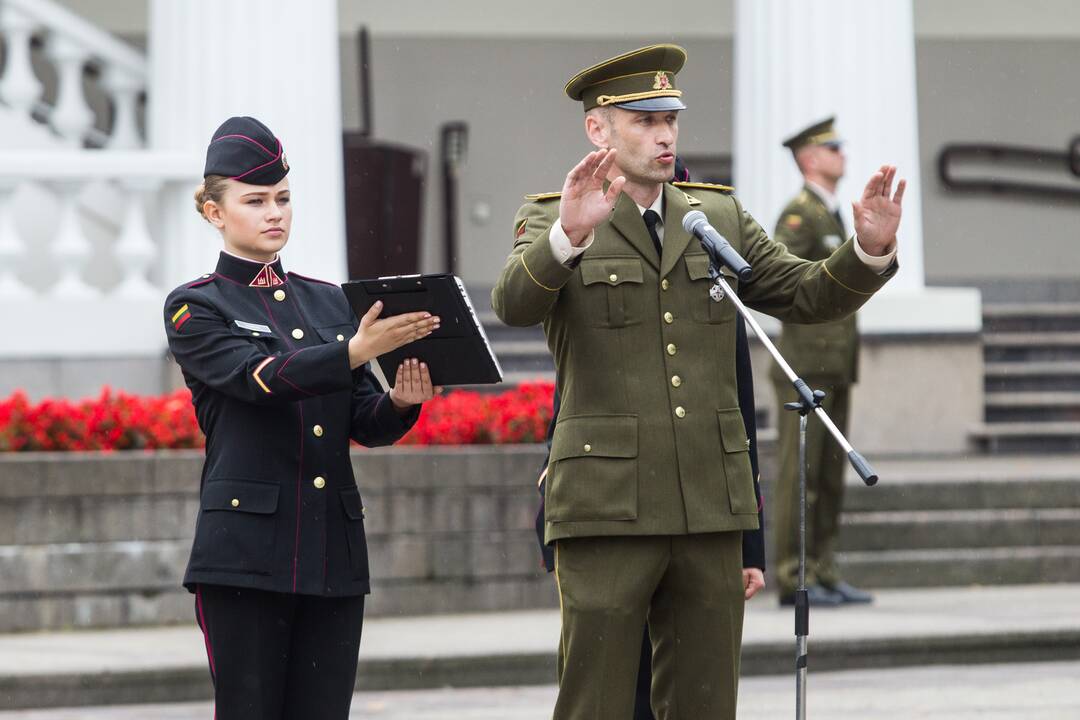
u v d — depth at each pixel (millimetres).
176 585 24203
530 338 38344
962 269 44812
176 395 26406
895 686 21125
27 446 24859
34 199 30703
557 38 44906
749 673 21938
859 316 34469
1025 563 27609
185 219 30406
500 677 21578
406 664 21359
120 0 43250
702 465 12133
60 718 20031
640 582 12047
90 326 29891
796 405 11648
